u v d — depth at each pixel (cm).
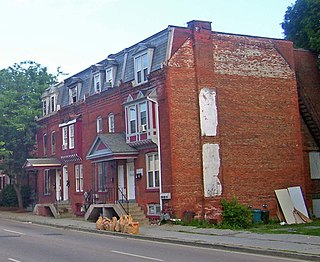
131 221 2462
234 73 3102
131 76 3294
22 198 4919
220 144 2981
